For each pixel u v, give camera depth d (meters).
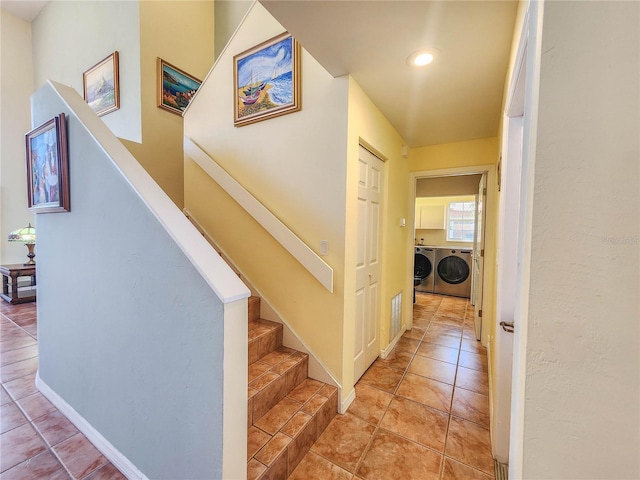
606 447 0.52
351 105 1.81
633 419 0.50
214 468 1.01
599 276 0.51
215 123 2.47
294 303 2.08
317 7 1.23
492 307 2.36
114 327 1.38
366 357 2.40
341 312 1.87
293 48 1.95
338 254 1.85
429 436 1.68
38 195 1.84
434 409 1.93
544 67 0.54
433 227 6.07
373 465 1.47
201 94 2.58
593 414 0.53
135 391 1.30
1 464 1.43
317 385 1.91
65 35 4.04
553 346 0.55
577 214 0.53
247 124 2.25
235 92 2.29
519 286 0.70
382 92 1.99
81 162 1.49
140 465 1.31
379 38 1.43
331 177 1.86
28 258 4.58
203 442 1.03
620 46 0.49
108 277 1.38
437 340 3.13
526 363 0.58
